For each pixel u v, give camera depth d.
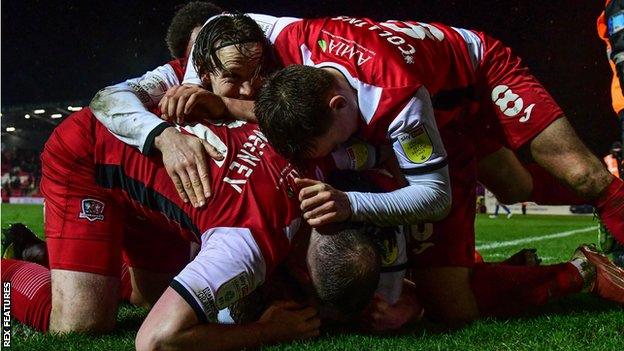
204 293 2.03
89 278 2.56
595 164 2.71
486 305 2.79
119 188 2.58
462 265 2.72
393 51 2.47
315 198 2.15
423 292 2.77
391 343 2.27
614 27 3.16
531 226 12.59
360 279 2.13
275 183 2.25
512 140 2.80
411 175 2.33
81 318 2.53
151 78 2.94
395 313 2.53
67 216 2.60
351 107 2.31
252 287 2.14
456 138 2.79
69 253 2.57
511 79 2.79
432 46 2.66
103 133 2.61
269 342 2.23
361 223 2.34
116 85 2.73
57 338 2.45
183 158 2.33
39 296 2.67
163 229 2.82
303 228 2.25
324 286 2.16
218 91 2.64
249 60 2.58
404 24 2.74
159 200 2.46
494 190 3.32
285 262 2.32
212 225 2.23
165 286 3.16
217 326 2.13
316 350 2.17
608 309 2.82
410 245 2.73
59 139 2.68
